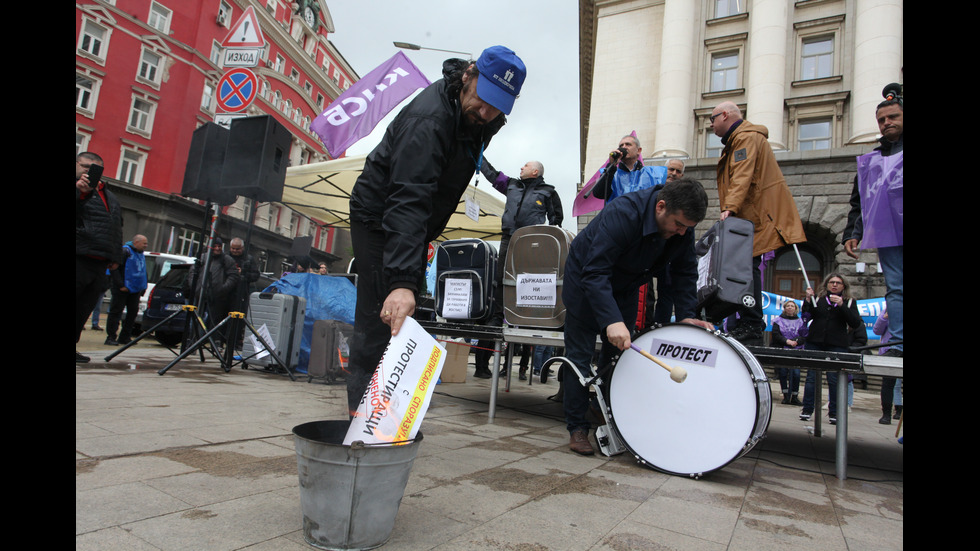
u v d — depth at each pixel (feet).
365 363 6.25
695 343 7.46
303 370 15.69
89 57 69.97
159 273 33.42
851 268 40.65
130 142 74.18
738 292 8.87
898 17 44.01
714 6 53.47
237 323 14.66
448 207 6.70
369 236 6.33
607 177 13.88
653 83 55.62
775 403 22.82
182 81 80.59
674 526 5.06
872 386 35.68
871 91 43.45
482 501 5.36
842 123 46.73
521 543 4.30
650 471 7.39
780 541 4.85
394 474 3.98
